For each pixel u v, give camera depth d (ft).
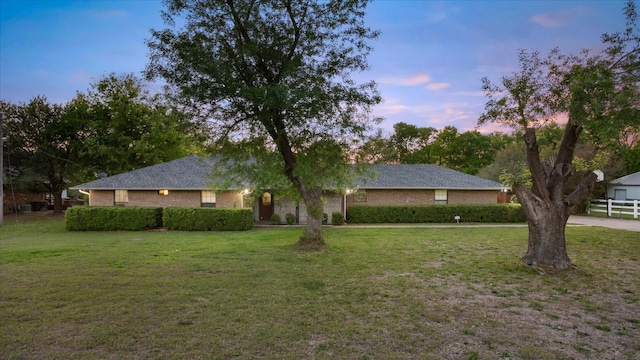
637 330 16.20
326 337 14.99
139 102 103.96
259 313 17.93
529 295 21.47
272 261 31.14
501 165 108.88
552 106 26.21
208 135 34.68
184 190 69.56
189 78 30.17
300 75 33.40
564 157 28.45
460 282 24.31
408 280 24.75
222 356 13.12
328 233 51.44
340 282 24.16
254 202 73.46
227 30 33.04
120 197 70.38
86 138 97.96
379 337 15.03
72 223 59.26
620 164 87.04
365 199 76.59
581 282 24.38
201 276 25.73
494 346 14.26
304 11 34.06
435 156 166.20
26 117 97.86
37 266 29.17
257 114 32.48
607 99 23.22
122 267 28.78
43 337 14.80
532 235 28.94
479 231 53.52
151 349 13.70
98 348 13.79
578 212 87.10
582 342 14.79
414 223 68.44
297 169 34.14
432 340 14.78
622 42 25.22
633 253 34.14
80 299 20.13
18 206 105.81
